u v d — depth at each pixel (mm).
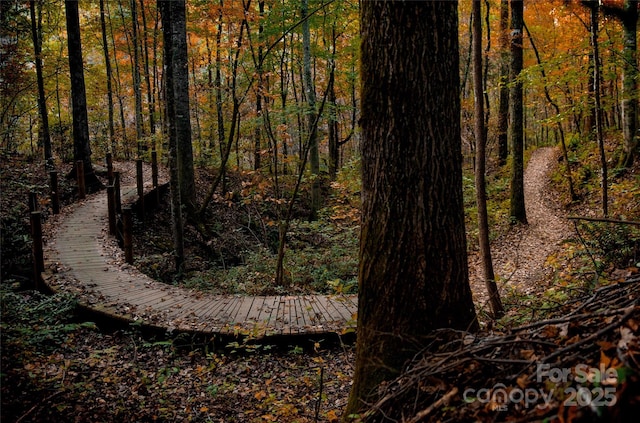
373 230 3023
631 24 10023
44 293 7316
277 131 12547
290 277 9781
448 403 2002
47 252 8859
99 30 20844
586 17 10734
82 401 4141
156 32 19328
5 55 11562
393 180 2896
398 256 2916
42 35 17766
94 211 11875
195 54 19812
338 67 17703
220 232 13875
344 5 13227
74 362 4895
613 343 1706
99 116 24688
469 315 3020
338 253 11094
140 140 18156
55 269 7895
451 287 2926
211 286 9141
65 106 24828
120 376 4898
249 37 10922
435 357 2318
